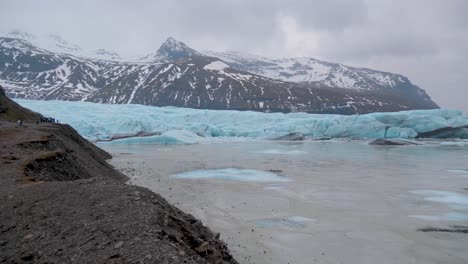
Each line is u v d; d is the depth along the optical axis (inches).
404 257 631.8
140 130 3284.9
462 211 921.5
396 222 821.2
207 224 764.0
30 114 2095.2
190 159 1852.9
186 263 325.1
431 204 984.9
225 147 2625.5
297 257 614.2
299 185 1199.6
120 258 336.2
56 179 802.2
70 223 425.4
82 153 1298.0
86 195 506.3
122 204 459.5
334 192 1105.4
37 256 370.0
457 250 666.2
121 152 2172.7
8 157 795.4
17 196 535.8
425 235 741.3
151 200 488.7
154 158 1871.3
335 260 609.9
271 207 913.5
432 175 1446.9
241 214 844.6
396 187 1200.8
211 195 1025.5
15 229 437.1
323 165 1694.1
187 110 4584.2
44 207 482.6
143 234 374.3
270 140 3341.5
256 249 638.5
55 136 1198.9
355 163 1779.0
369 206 952.3
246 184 1198.3
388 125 3464.6
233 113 4141.2
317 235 723.4
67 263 345.7
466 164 1772.9
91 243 372.8
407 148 2645.2
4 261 373.1
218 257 440.8
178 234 423.5
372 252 648.4
